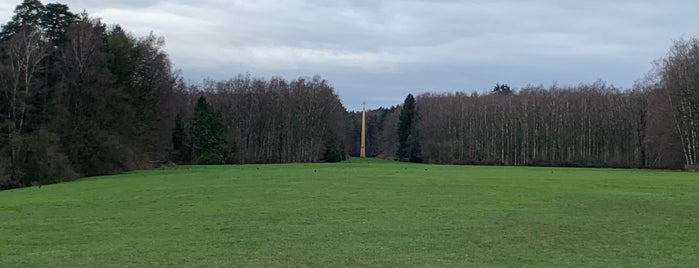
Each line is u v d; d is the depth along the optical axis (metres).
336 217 23.50
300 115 128.62
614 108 114.94
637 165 101.31
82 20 70.25
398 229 20.47
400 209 26.06
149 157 82.06
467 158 128.00
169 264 15.05
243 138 123.31
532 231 20.09
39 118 63.66
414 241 18.16
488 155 127.62
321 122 130.00
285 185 40.31
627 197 32.34
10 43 60.28
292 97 128.12
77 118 66.69
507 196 32.31
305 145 129.50
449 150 126.31
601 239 18.58
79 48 68.00
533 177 52.19
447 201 29.44
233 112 125.19
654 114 88.69
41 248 17.41
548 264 14.98
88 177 61.16
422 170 65.69
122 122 73.31
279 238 18.73
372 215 24.06
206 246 17.42
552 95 122.88
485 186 39.81
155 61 84.25
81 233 20.14
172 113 93.38
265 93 127.38
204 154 99.56
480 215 24.12
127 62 78.44
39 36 64.06
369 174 55.06
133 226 21.58
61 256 16.16
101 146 66.12
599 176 55.78
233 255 16.11
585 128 117.56
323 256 15.93
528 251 16.64
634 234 19.56
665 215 24.45
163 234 19.67
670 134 84.38
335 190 36.03
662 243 17.95
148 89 84.19
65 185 46.97
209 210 26.06
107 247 17.41
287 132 127.94
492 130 127.56
